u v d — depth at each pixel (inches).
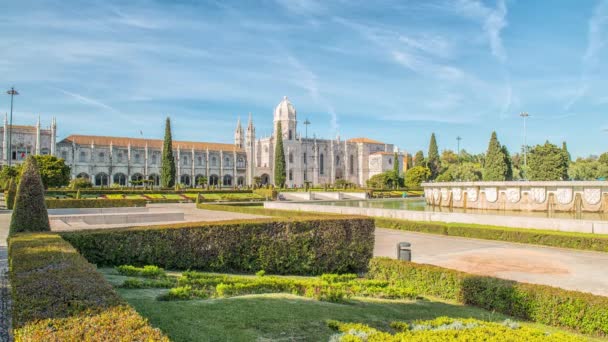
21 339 212.4
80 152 4771.2
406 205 2468.0
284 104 6259.8
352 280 621.6
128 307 258.5
